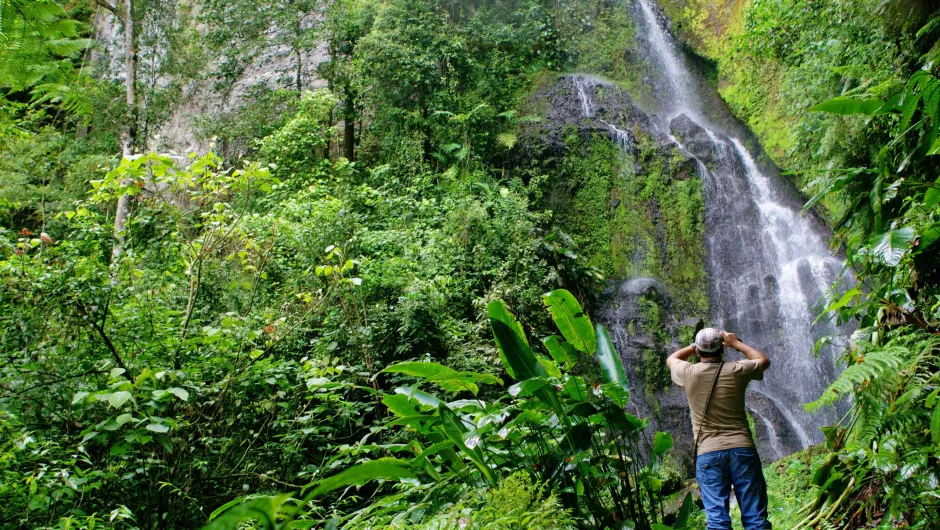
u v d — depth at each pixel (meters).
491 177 11.91
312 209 9.65
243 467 4.68
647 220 11.89
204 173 5.09
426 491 3.10
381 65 12.88
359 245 9.07
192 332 4.90
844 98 3.93
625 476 3.12
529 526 2.33
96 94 12.57
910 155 3.94
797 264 10.70
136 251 5.66
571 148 12.38
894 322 4.19
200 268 5.31
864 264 4.74
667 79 14.58
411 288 7.57
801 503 4.52
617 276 11.40
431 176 12.04
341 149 14.56
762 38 9.95
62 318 4.32
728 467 3.19
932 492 3.07
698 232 11.74
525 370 3.00
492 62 13.82
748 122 13.13
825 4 8.12
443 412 2.90
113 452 3.51
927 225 3.82
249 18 14.85
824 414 9.28
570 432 3.03
